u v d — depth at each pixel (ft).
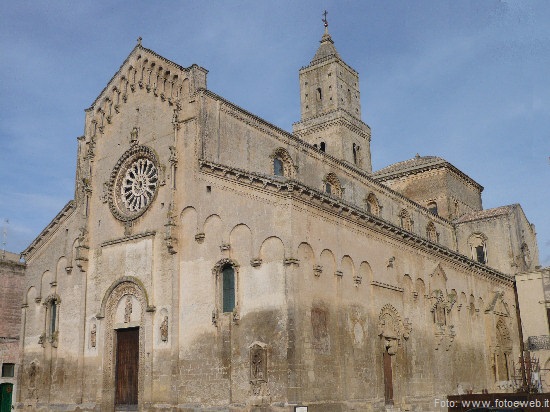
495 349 188.34
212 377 113.80
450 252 170.81
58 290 152.05
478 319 185.16
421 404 142.10
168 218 127.34
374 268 134.62
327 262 119.24
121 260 137.49
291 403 102.06
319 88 222.48
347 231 127.65
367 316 128.77
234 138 136.56
